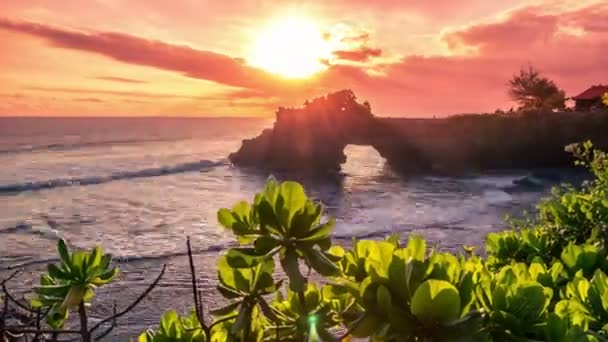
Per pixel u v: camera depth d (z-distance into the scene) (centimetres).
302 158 8375
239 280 169
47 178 5734
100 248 226
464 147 7650
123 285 1927
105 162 7644
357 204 4547
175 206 4353
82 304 217
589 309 218
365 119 8638
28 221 3522
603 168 713
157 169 7075
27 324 234
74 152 9200
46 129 17162
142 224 3503
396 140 8369
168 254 2577
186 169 7575
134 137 14938
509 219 571
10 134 13725
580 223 427
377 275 167
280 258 161
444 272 172
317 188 5847
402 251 182
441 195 5156
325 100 8806
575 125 7088
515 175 6969
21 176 5856
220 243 2852
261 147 8512
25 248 2727
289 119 8512
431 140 7900
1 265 2327
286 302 200
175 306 1722
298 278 155
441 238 3023
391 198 4959
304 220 162
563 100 8781
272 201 166
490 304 185
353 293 174
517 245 386
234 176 6944
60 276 219
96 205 4303
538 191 5256
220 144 13162
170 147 11525
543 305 179
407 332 153
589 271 293
